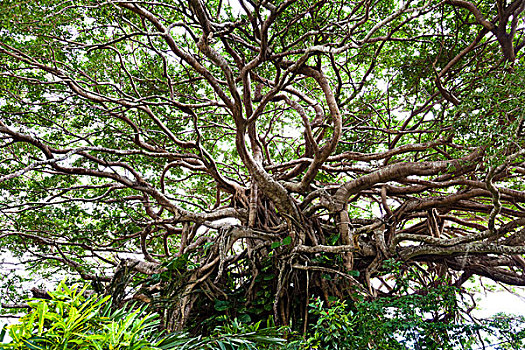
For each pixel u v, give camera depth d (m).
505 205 10.40
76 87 8.30
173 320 7.54
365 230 8.55
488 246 7.90
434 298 6.05
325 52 6.42
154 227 10.69
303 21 7.93
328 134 10.74
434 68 8.24
